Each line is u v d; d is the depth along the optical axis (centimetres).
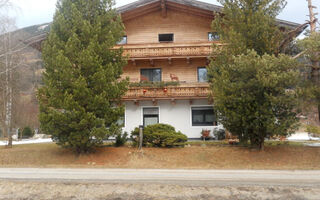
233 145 1645
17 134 3038
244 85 1255
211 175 1004
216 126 2112
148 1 2253
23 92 2869
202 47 2075
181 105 2167
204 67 2231
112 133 1343
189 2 2188
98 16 1398
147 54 2109
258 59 1166
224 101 1348
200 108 2167
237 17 1416
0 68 1955
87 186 864
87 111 1316
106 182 899
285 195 777
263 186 842
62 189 845
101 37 1403
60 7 1434
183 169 1145
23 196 809
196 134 2122
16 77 2153
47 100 1388
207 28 2273
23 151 1527
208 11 2188
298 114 1371
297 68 1277
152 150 1493
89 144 1348
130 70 2288
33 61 2569
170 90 2067
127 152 1457
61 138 1339
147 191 817
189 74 2227
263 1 1393
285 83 1181
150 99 2088
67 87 1304
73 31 1339
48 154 1457
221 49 1474
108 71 1343
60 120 1246
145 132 1592
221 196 776
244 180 915
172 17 2317
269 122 1242
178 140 1593
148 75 2280
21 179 943
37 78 2786
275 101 1198
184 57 2095
